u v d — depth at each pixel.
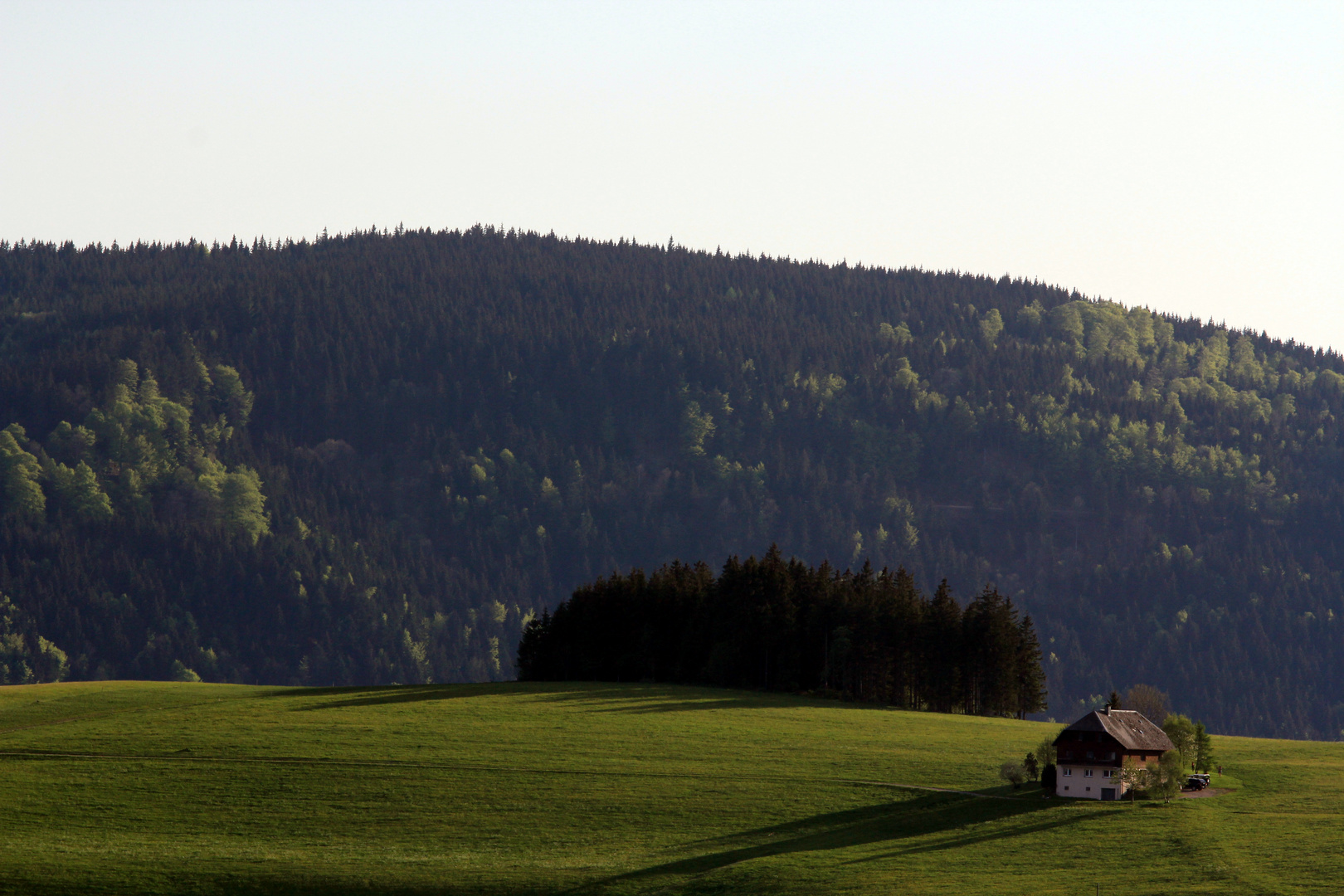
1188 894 95.62
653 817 125.44
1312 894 94.62
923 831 119.12
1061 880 101.12
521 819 124.81
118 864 109.81
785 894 101.38
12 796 127.69
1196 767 141.00
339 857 113.62
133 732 157.12
